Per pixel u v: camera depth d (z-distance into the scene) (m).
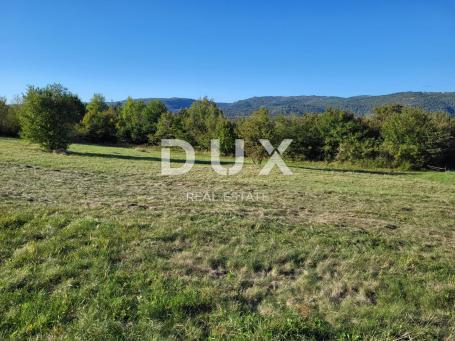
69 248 5.97
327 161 42.66
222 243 7.04
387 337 3.94
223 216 9.44
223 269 5.75
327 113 45.25
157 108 61.62
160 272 5.30
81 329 3.73
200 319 4.14
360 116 48.72
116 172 20.47
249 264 5.91
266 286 5.19
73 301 4.29
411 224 10.65
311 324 4.09
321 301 4.77
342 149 41.22
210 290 4.77
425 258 6.98
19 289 4.49
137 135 60.03
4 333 3.64
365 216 11.36
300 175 24.80
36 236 6.48
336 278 5.65
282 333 3.90
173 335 3.76
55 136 30.78
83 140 59.62
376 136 44.19
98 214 8.59
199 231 7.57
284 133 40.81
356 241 7.82
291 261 6.23
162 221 8.25
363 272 5.94
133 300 4.41
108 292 4.51
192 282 5.08
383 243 7.86
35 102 30.25
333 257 6.64
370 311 4.54
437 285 5.52
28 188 12.35
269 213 10.64
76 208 9.09
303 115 47.28
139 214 8.96
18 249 5.74
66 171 19.08
